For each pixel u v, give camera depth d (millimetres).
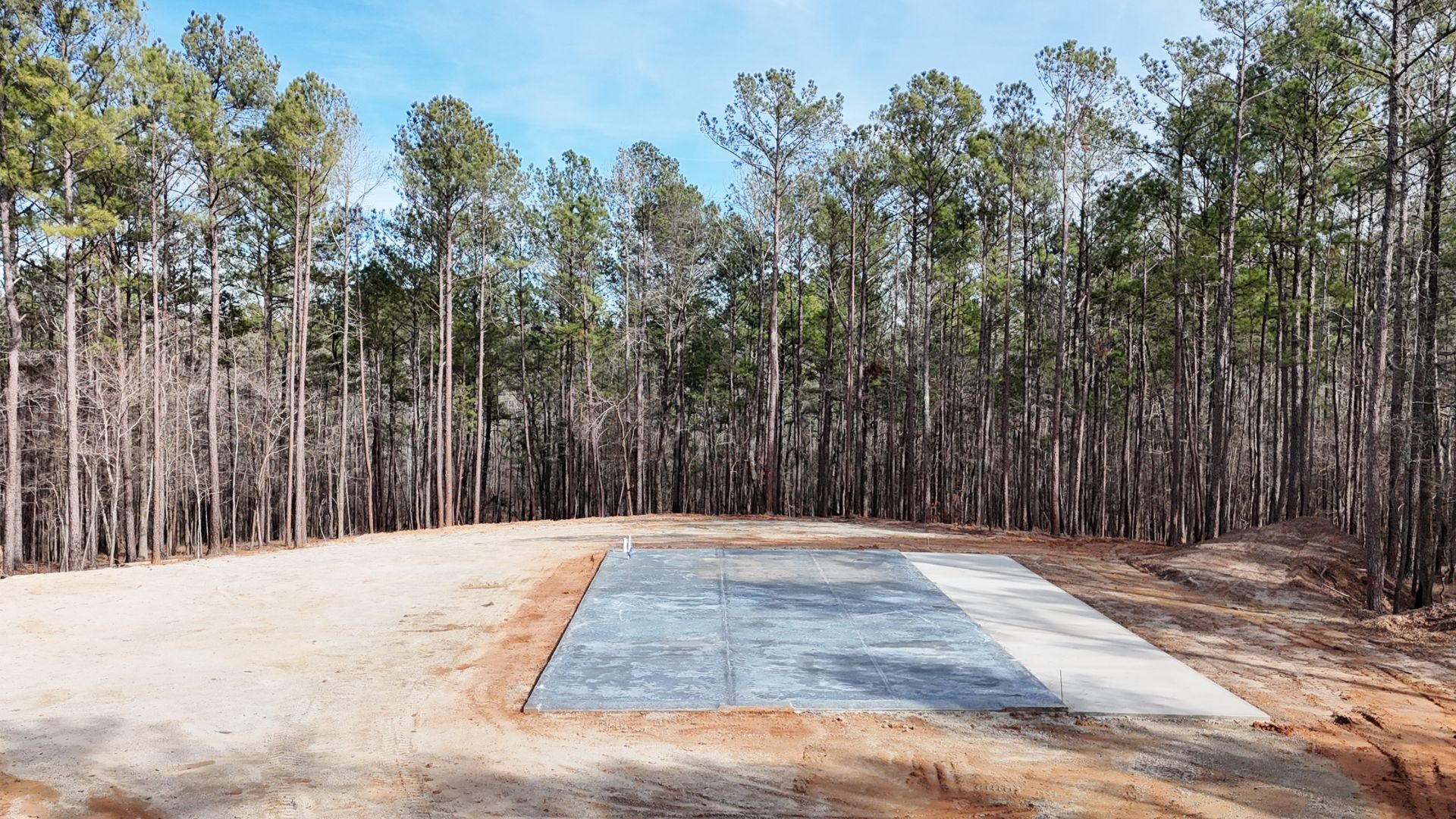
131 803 6383
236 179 24406
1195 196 22719
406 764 7156
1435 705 8695
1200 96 20469
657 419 40625
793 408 42656
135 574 15734
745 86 27766
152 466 26516
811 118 27688
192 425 28859
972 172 27422
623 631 11141
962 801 6500
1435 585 16594
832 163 29578
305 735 7820
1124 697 8820
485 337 38812
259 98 24344
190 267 30172
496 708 8516
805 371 43031
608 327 38844
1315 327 26000
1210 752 7441
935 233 29344
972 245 29672
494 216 30781
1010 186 27125
